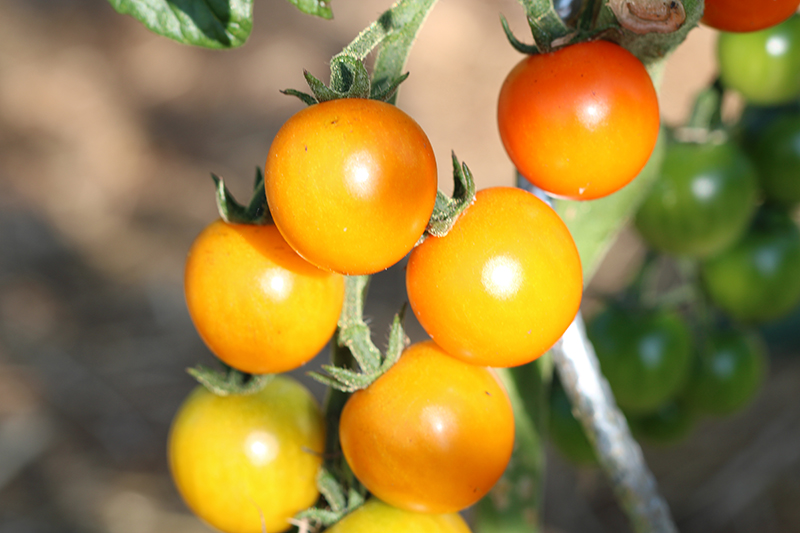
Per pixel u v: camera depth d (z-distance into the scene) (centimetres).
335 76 29
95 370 100
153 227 119
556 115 29
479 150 120
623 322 46
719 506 79
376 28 29
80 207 123
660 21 30
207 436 32
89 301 109
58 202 123
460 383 30
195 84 141
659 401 46
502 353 29
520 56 133
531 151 30
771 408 86
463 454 30
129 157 130
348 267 29
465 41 137
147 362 101
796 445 82
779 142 44
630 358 45
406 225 28
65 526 82
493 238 29
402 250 29
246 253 30
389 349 31
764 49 41
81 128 135
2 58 148
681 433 50
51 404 95
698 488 81
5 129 135
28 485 86
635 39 30
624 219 36
